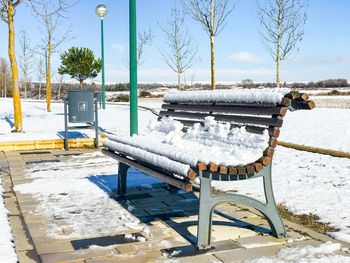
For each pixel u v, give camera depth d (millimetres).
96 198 5445
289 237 3957
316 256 3475
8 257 3414
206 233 3680
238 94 4270
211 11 16312
